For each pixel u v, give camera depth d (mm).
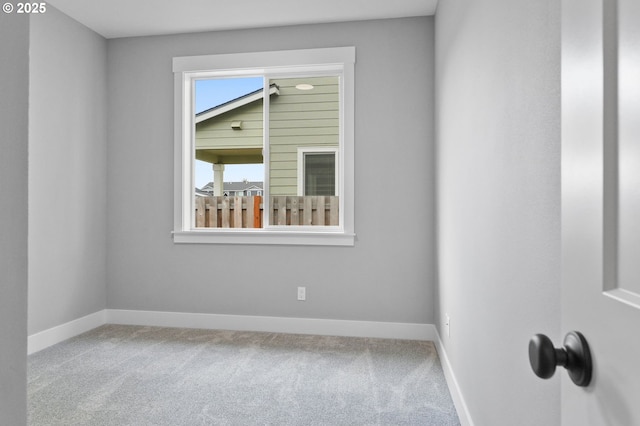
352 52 3393
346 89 3410
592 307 495
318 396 2295
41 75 3064
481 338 1668
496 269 1450
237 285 3580
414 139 3359
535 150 1075
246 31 3547
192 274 3637
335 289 3457
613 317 446
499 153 1416
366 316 3420
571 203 555
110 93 3738
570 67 558
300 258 3502
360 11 3252
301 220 3580
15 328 501
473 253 1815
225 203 3738
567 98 567
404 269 3377
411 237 3367
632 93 419
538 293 1050
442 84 2795
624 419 425
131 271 3715
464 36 2021
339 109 3533
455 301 2262
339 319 3451
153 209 3684
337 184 3549
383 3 3129
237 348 3078
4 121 486
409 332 3357
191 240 3621
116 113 3730
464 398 2002
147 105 3686
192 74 3684
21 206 511
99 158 3654
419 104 3352
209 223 3756
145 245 3695
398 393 2342
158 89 3670
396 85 3373
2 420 484
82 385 2418
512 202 1271
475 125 1781
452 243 2361
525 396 1146
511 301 1275
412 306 3367
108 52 3742
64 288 3283
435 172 3205
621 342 430
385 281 3398
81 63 3443
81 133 3447
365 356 2930
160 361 2805
